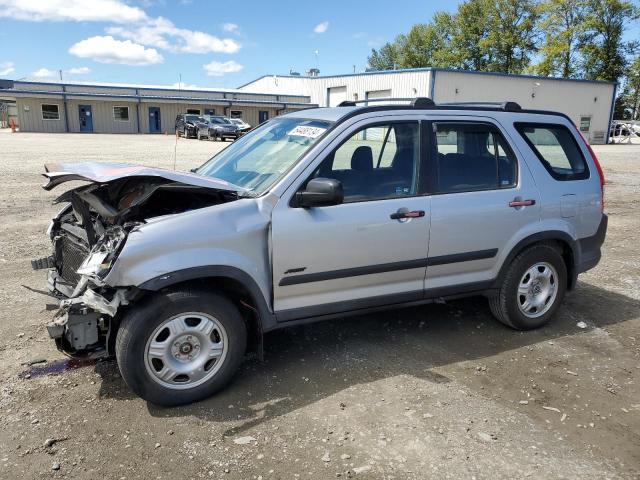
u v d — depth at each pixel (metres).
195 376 3.43
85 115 48.69
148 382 3.29
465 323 4.88
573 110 41.31
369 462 2.92
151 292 3.27
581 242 4.89
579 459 2.99
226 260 3.36
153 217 3.44
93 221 3.85
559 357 4.25
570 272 4.91
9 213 9.31
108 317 3.39
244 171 4.04
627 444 3.15
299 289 3.71
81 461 2.88
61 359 4.00
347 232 3.74
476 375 3.92
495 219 4.33
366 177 3.92
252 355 4.14
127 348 3.20
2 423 3.19
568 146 4.88
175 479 2.77
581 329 4.83
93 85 49.19
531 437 3.18
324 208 3.69
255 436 3.13
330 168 3.78
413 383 3.77
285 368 3.95
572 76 59.81
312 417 3.33
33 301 5.14
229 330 3.47
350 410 3.41
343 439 3.11
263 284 3.57
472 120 4.35
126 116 50.19
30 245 7.22
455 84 36.41
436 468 2.88
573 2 56.91
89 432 3.13
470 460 2.95
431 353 4.25
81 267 3.28
